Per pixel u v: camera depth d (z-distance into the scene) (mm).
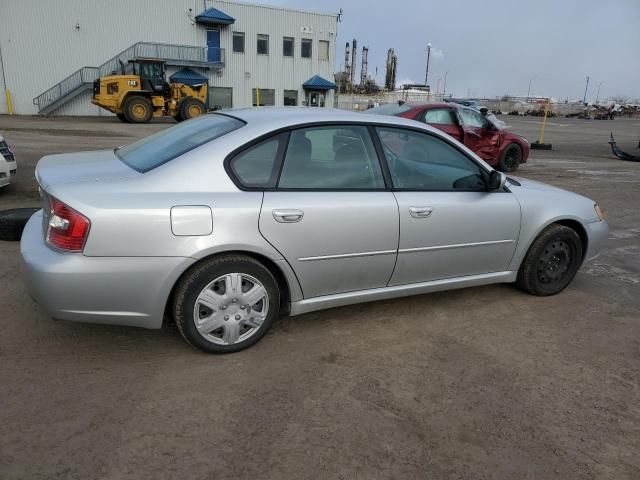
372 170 3570
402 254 3648
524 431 2691
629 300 4590
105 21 32969
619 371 3342
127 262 2854
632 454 2562
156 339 3432
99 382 2924
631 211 8492
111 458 2340
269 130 3250
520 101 74938
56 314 2875
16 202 6914
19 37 31047
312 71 40156
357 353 3396
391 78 83562
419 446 2537
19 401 2711
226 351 3268
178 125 3943
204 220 2961
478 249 3994
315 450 2465
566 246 4465
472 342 3633
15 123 23609
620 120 62719
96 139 16094
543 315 4148
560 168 13555
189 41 35625
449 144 3924
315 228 3275
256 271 3193
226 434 2543
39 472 2232
